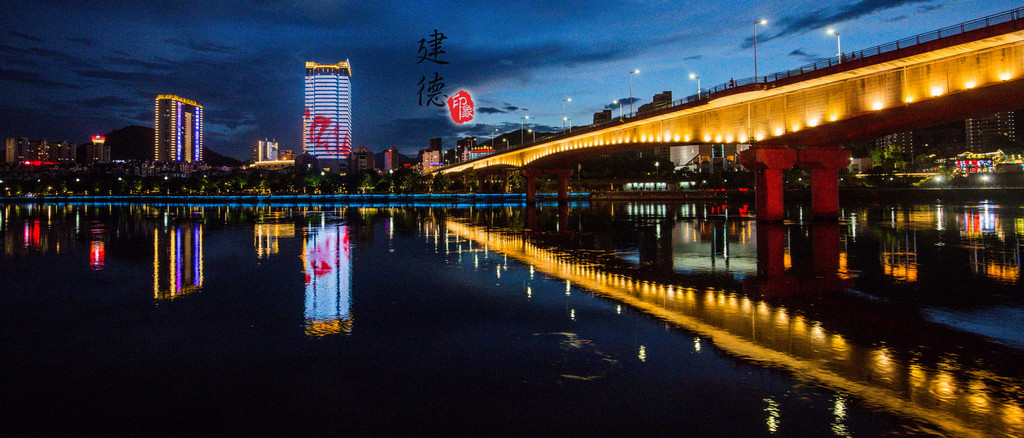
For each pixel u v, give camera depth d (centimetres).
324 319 1969
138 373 1419
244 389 1303
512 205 14538
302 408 1195
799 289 2466
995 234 4891
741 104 6391
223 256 3875
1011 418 1098
